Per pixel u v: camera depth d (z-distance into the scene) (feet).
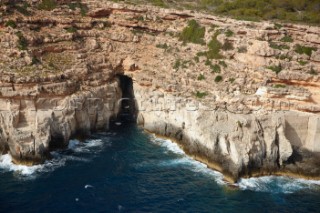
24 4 256.73
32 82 213.66
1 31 237.25
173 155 214.69
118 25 273.75
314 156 206.90
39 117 209.46
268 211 167.02
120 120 257.96
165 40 263.49
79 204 167.22
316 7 288.71
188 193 178.19
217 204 170.71
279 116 204.74
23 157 197.67
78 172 192.65
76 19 264.52
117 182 185.26
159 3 294.25
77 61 244.83
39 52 237.04
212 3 323.16
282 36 226.38
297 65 212.43
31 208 162.81
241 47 230.27
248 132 199.52
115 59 263.29
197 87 230.27
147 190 179.63
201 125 211.41
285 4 293.84
